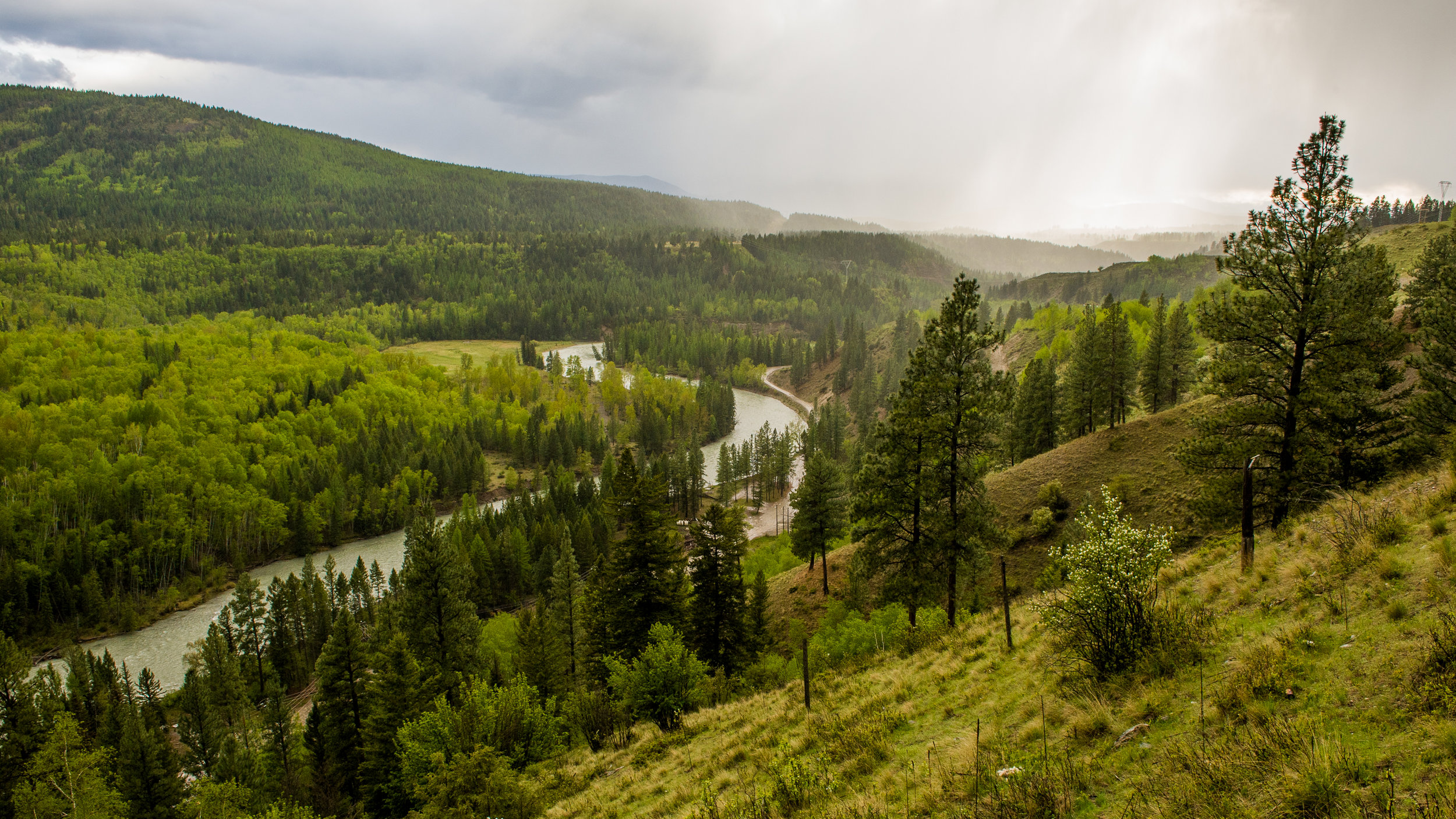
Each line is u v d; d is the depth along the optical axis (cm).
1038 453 6969
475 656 4684
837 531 5372
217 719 5253
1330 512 1600
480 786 2005
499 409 16238
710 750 1925
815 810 1165
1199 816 721
